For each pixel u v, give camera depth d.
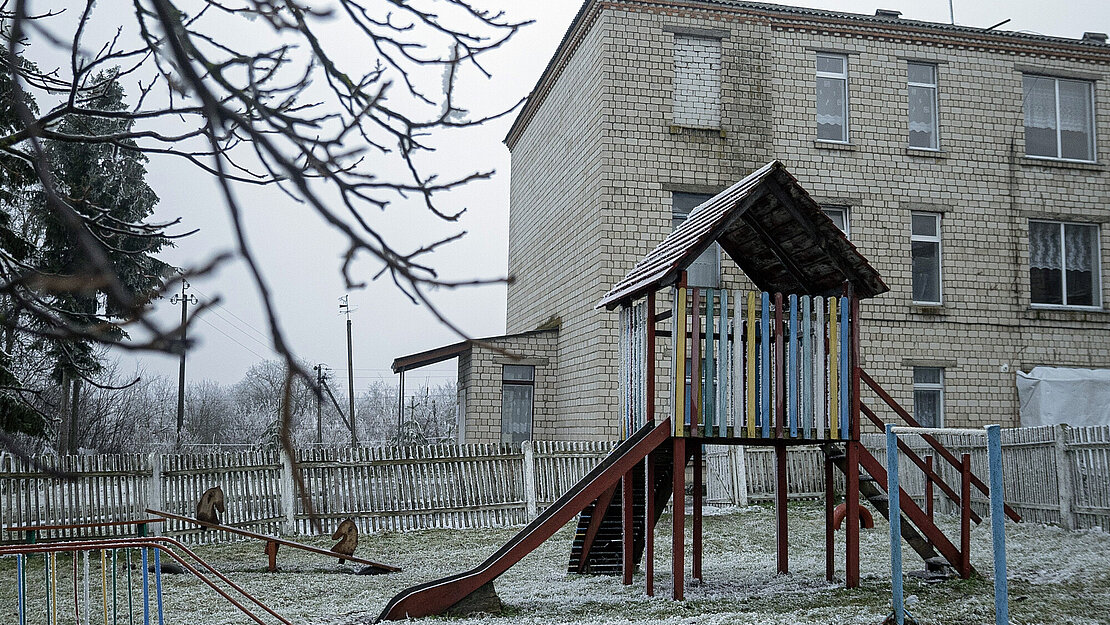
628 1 16.25
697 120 16.45
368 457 13.91
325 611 7.76
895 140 17.19
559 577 9.45
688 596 8.08
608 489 8.87
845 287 8.43
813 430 8.21
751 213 8.52
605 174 15.91
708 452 15.97
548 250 19.53
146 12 1.92
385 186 2.14
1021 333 17.16
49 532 12.30
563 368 17.66
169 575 10.01
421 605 7.31
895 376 16.59
